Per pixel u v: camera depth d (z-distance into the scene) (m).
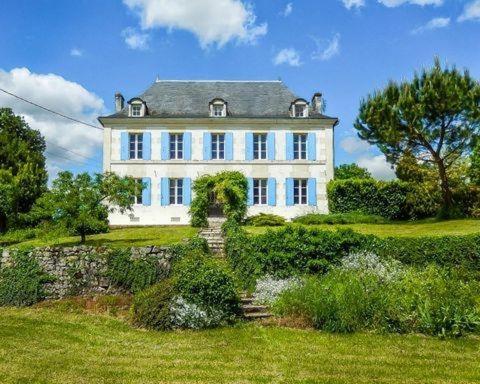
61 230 19.22
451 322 11.14
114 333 11.47
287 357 9.28
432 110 25.20
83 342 10.54
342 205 30.23
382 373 8.28
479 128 25.34
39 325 12.23
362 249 15.77
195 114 32.56
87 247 16.50
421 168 29.64
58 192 19.27
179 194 31.78
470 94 24.73
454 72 25.52
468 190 29.44
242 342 10.47
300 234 15.98
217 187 28.09
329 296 11.95
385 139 26.48
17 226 27.67
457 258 15.21
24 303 15.57
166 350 9.87
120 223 31.16
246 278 15.02
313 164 32.00
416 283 12.52
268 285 14.02
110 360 9.03
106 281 16.05
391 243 15.80
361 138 28.12
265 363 8.88
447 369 8.52
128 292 15.88
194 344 10.37
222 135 32.28
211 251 18.83
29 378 7.84
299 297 12.55
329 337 10.83
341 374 8.21
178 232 24.55
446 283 12.61
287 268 15.30
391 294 12.09
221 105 32.41
